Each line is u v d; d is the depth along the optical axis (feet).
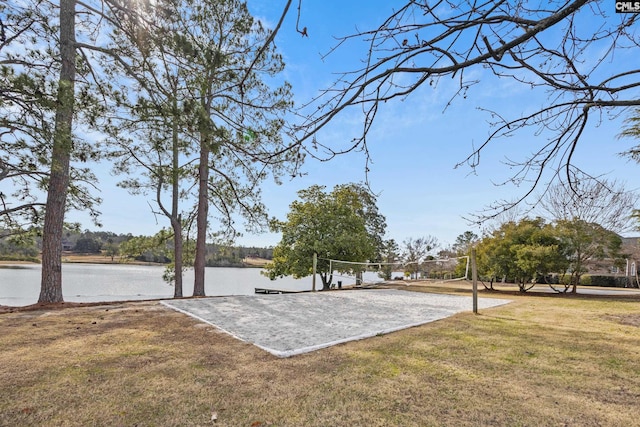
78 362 11.57
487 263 48.62
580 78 5.94
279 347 13.80
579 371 11.44
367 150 6.48
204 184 39.83
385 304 29.43
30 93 20.04
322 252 53.11
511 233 47.83
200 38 32.99
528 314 24.29
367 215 74.43
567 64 6.08
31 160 26.89
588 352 13.79
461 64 5.06
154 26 20.34
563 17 4.35
